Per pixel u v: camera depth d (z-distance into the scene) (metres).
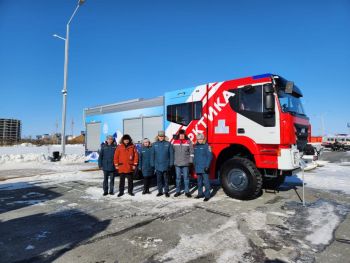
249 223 5.16
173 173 8.84
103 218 5.49
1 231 4.80
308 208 6.22
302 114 7.68
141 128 10.23
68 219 5.45
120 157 7.55
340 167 15.55
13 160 17.98
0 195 7.76
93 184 9.48
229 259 3.72
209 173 7.74
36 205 6.58
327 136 48.41
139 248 4.06
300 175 11.76
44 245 4.19
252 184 6.75
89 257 3.79
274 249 4.04
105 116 12.14
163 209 6.12
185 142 7.51
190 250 3.99
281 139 6.53
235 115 7.35
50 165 16.19
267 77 6.86
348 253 3.91
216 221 5.27
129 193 7.69
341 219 5.43
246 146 7.07
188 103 8.57
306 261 3.67
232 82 7.52
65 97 18.77
